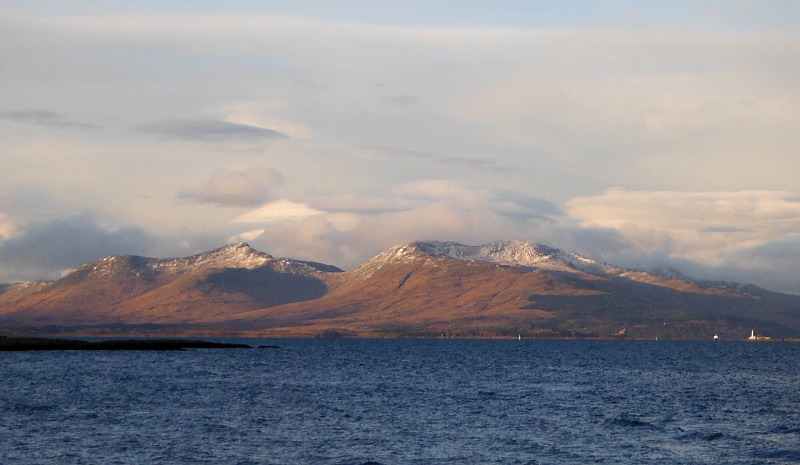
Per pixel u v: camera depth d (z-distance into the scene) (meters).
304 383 119.31
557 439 65.94
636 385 119.12
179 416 78.06
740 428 71.75
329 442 63.94
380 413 81.69
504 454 59.66
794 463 56.41
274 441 64.25
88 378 123.75
